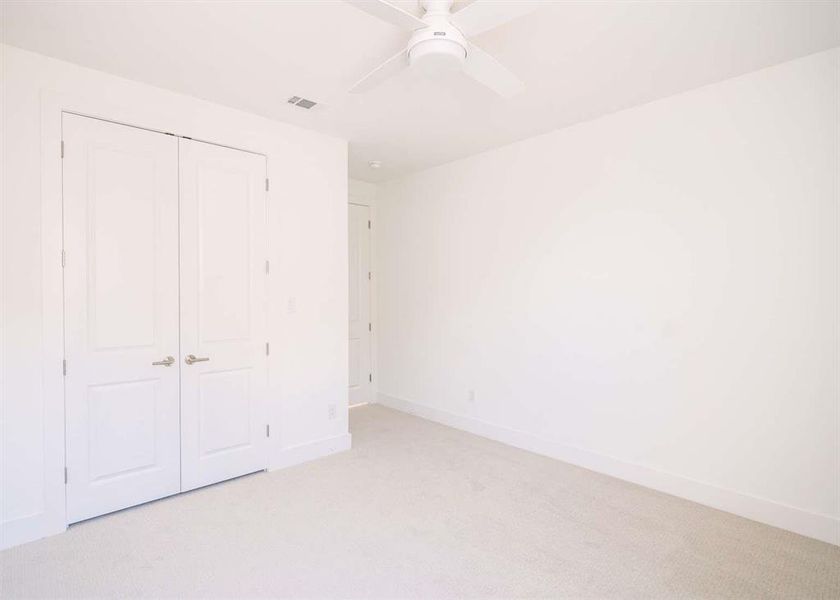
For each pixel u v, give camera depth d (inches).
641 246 117.8
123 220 101.6
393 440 153.8
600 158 125.6
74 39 85.4
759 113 98.7
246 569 81.2
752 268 100.3
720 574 80.7
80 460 96.4
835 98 89.7
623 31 82.4
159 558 84.3
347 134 138.0
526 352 145.6
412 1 73.4
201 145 112.9
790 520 95.4
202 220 113.7
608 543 90.4
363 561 84.0
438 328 175.9
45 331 91.8
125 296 102.0
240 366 120.7
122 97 100.7
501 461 134.7
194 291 112.6
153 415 106.7
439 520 99.3
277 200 127.3
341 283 142.6
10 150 87.7
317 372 136.7
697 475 108.8
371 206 203.3
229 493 112.0
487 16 63.9
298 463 132.0
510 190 149.3
